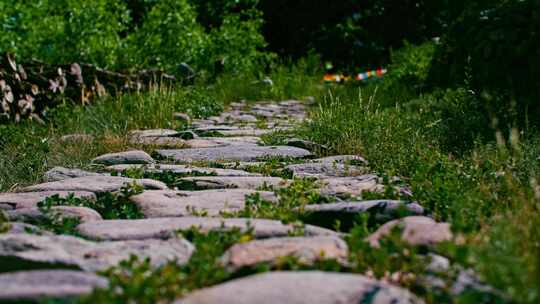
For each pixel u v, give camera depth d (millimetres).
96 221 3672
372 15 28969
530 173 4363
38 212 3844
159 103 10000
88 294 2260
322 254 2764
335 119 7523
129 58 14859
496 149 5535
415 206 3791
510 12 10055
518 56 9289
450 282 2461
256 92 15859
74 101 10406
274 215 3762
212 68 17516
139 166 6031
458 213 3484
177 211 4012
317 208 3834
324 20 28844
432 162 5066
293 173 5570
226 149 6957
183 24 17297
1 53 10766
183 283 2471
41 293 2250
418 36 28656
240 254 2797
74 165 6113
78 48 13688
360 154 6555
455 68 11031
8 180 5391
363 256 2730
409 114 8055
